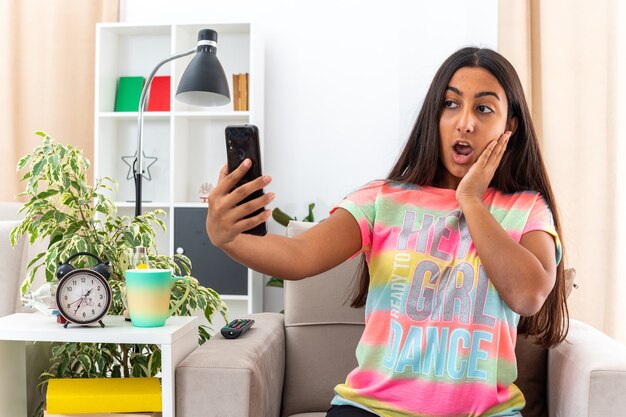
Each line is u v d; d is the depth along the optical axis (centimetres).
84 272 146
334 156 334
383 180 134
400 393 118
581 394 122
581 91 293
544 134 298
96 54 319
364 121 332
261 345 154
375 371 122
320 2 334
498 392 118
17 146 345
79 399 137
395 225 125
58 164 167
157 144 342
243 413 131
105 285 147
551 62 295
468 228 115
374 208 127
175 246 312
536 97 306
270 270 106
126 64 343
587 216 291
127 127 343
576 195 292
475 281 118
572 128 293
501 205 127
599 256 290
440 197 128
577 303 290
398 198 128
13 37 343
